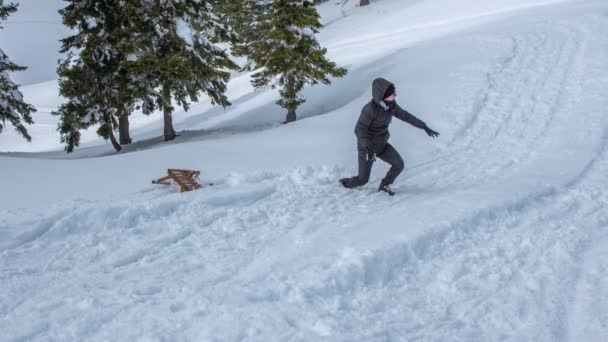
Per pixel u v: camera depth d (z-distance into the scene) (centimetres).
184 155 920
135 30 1423
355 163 834
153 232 560
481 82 1225
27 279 434
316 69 1579
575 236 483
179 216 603
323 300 377
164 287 412
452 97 1147
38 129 3281
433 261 453
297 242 503
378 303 378
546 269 418
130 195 673
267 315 351
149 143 1680
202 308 366
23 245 521
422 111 1097
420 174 762
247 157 900
